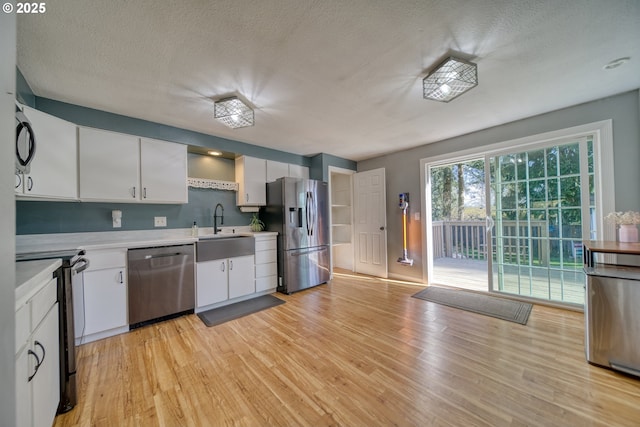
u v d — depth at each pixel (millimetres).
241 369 1701
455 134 3283
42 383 1068
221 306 2936
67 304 1344
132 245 2293
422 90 2084
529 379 1548
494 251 3143
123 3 1186
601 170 2350
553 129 2598
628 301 1592
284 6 1233
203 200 3326
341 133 3168
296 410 1332
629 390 1434
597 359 1671
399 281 4008
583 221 2506
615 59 1721
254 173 3615
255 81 1920
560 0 1224
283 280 3461
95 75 1801
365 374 1629
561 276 2666
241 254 3115
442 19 1339
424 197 3799
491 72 1864
